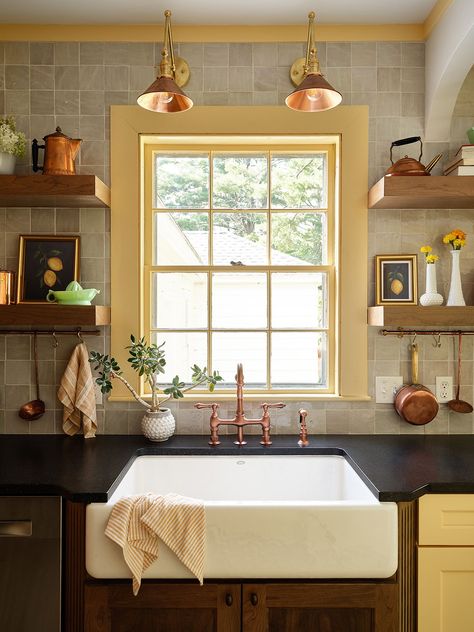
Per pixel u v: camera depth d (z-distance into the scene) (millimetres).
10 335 2006
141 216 2020
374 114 1996
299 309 2121
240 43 1981
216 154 2109
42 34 1971
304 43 1982
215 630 1346
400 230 2006
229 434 2021
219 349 2115
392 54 1989
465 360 2016
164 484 1804
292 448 1814
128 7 1841
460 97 2014
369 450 1776
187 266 2080
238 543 1324
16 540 1380
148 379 1938
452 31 1727
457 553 1387
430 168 1837
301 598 1343
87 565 1329
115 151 1980
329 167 2088
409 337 2014
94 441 1906
